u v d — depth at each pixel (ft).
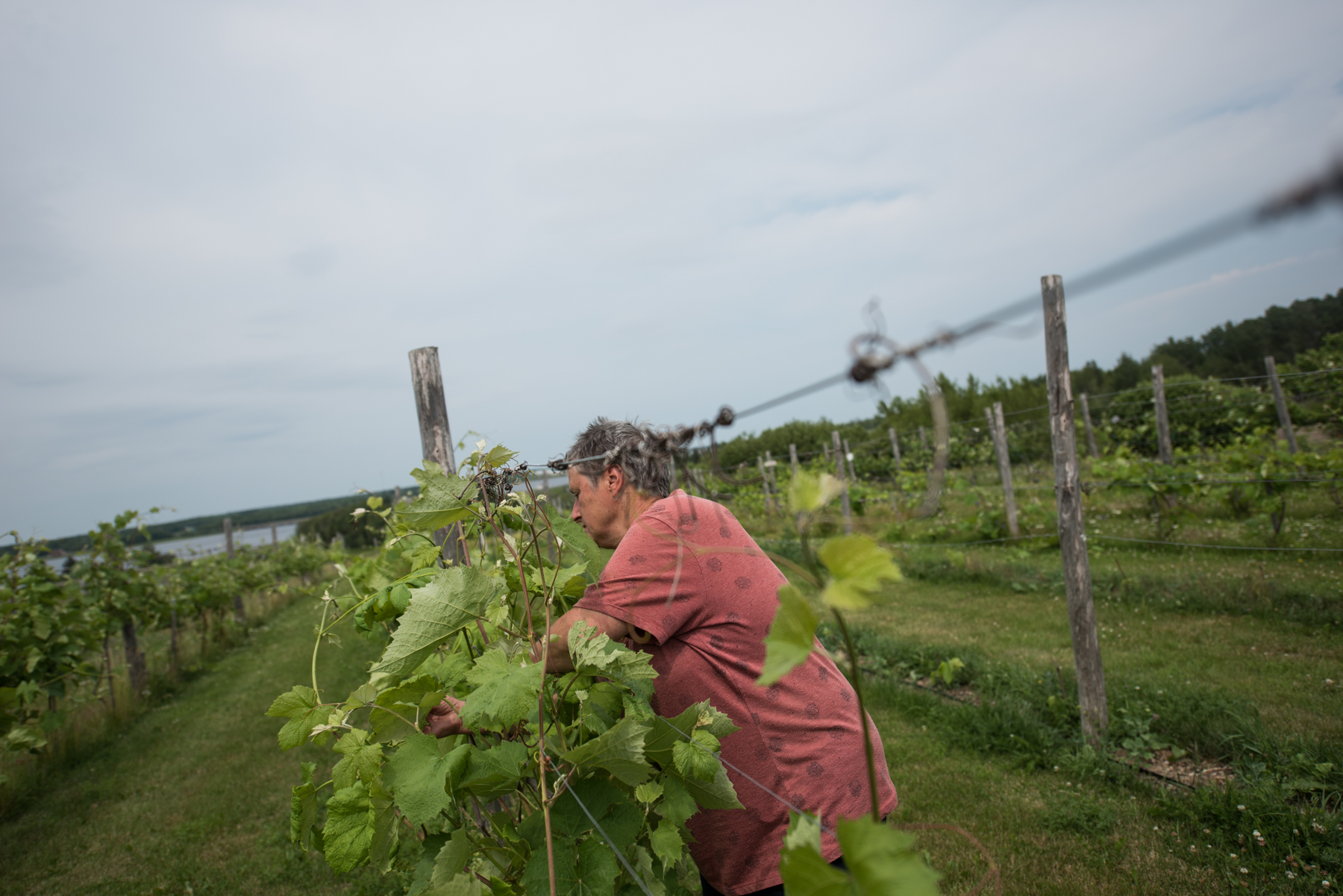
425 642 4.88
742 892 5.53
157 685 26.86
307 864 12.23
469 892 4.05
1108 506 34.45
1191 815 10.58
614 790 4.70
